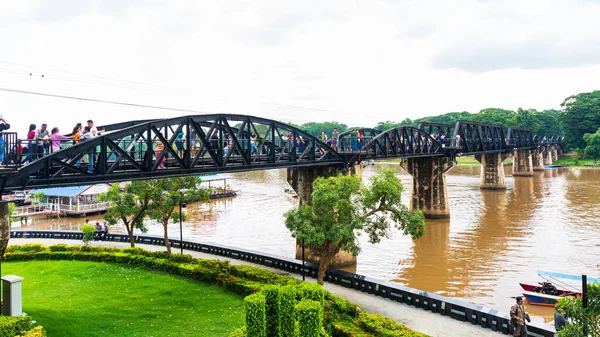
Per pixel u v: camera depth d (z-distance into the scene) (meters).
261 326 16.98
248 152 30.31
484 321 22.41
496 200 78.38
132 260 35.53
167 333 21.50
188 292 28.06
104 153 21.44
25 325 18.38
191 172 26.12
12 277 19.92
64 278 31.59
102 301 26.03
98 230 47.31
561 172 131.00
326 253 30.08
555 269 38.69
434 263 41.25
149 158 23.67
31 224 65.25
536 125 175.88
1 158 18.09
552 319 28.28
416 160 64.19
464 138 71.06
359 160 42.84
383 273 38.50
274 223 62.34
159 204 36.81
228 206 79.12
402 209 30.06
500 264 40.50
